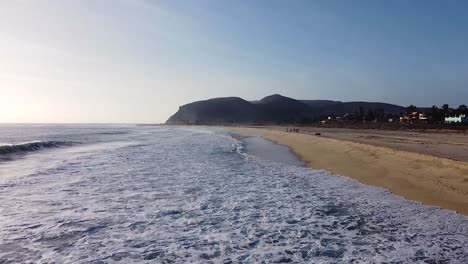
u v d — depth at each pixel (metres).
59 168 19.09
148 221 9.41
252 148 34.34
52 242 7.84
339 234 8.38
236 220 9.55
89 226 8.97
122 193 12.84
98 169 18.84
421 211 10.16
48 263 6.73
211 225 9.11
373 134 54.72
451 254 7.04
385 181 14.70
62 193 12.77
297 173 17.72
